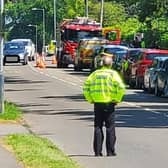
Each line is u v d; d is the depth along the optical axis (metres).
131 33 103.56
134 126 30.69
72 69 90.50
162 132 28.59
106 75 21.84
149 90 51.62
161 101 44.62
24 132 27.83
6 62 101.50
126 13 137.88
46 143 24.09
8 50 101.12
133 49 60.41
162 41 80.06
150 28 83.69
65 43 91.06
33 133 27.75
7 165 19.33
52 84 60.31
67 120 33.03
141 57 56.16
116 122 32.25
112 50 68.06
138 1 85.56
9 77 70.81
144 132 28.56
